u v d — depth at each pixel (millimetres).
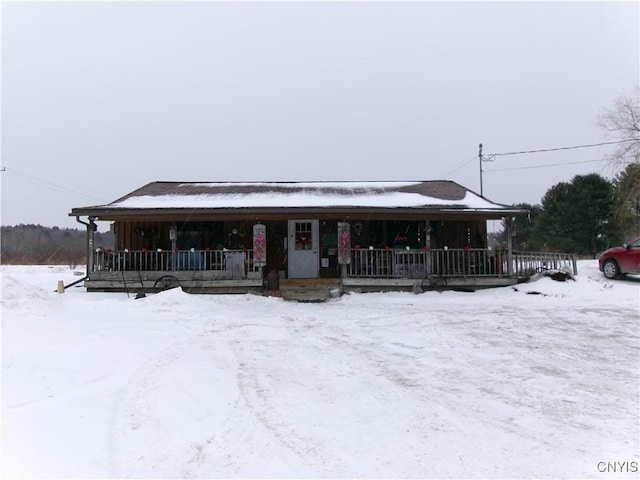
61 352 6387
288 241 15500
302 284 14180
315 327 8938
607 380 5605
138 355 6492
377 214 13867
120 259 13844
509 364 6324
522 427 4203
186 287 13391
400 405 4766
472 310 10836
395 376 5781
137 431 4082
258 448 3789
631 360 6523
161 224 15352
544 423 4293
